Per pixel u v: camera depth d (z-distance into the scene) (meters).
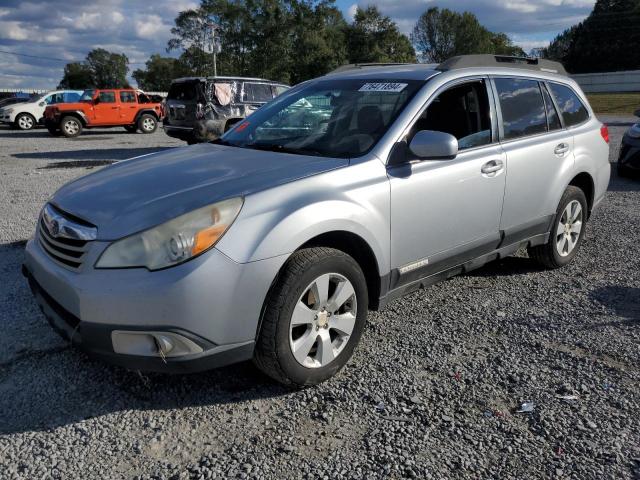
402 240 3.48
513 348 3.64
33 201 8.10
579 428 2.81
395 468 2.52
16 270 4.93
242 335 2.79
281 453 2.62
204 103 13.69
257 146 3.88
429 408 2.97
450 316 4.13
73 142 19.12
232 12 57.53
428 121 3.73
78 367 3.34
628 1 90.19
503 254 4.43
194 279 2.61
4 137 21.64
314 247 3.03
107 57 100.88
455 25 93.00
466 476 2.48
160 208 2.78
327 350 3.12
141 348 2.67
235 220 2.76
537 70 4.88
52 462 2.54
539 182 4.52
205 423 2.84
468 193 3.87
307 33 58.28
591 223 6.90
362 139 3.56
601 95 56.75
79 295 2.67
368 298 3.49
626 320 4.07
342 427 2.81
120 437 2.72
